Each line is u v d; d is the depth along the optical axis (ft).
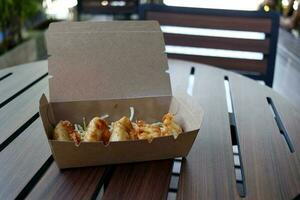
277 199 1.47
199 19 3.75
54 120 1.79
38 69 3.02
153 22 2.02
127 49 1.96
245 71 3.74
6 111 2.18
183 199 1.45
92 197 1.44
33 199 1.41
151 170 1.62
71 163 1.56
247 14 3.67
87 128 1.68
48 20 6.91
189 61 3.54
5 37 5.75
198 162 1.71
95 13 7.15
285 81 4.58
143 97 1.95
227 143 1.89
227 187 1.54
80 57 1.89
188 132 1.58
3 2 5.46
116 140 1.55
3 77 2.81
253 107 2.37
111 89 1.92
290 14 5.91
